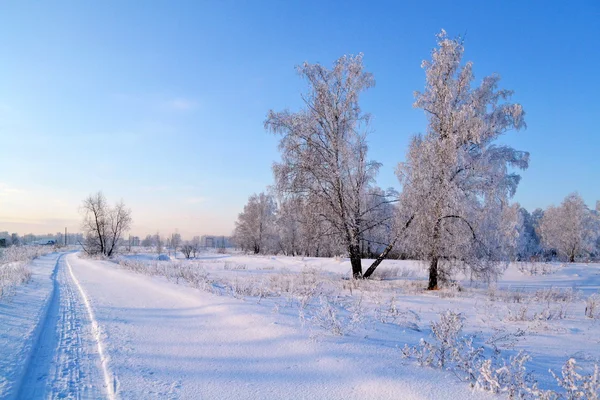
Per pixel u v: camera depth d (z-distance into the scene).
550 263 31.09
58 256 53.03
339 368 4.78
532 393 3.71
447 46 18.14
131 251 80.94
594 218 49.03
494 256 17.41
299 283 16.17
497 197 17.95
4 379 4.54
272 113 20.41
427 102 18.55
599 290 19.36
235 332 6.81
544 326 9.32
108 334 6.82
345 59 20.38
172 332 6.97
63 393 4.28
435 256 17.91
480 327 9.26
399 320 8.57
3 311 8.77
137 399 3.98
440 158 17.34
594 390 3.52
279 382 4.45
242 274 23.75
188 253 55.72
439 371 4.68
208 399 3.99
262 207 63.09
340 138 20.05
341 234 20.30
